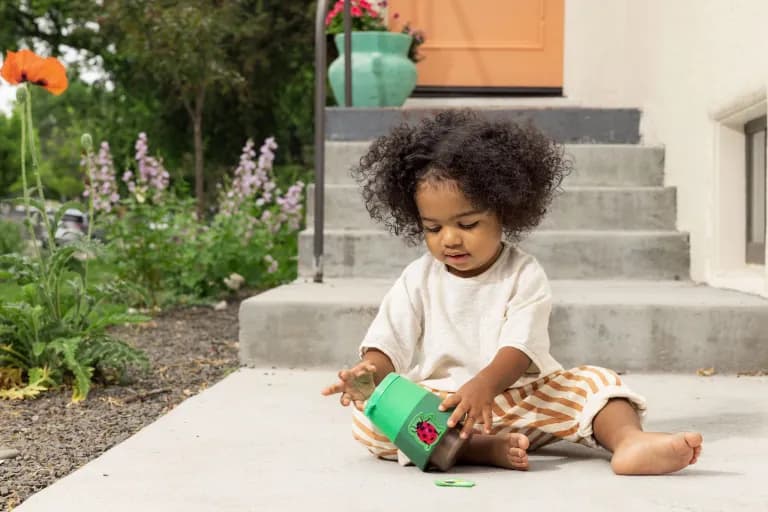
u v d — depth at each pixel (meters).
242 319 3.78
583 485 2.06
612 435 2.20
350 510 1.89
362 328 3.74
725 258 4.50
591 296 3.92
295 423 2.79
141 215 6.24
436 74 7.78
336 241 4.77
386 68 6.71
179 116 16.95
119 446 2.49
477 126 2.24
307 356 3.77
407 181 2.23
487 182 2.16
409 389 2.21
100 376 3.68
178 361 4.23
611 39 6.45
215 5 12.93
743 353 3.66
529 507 1.89
